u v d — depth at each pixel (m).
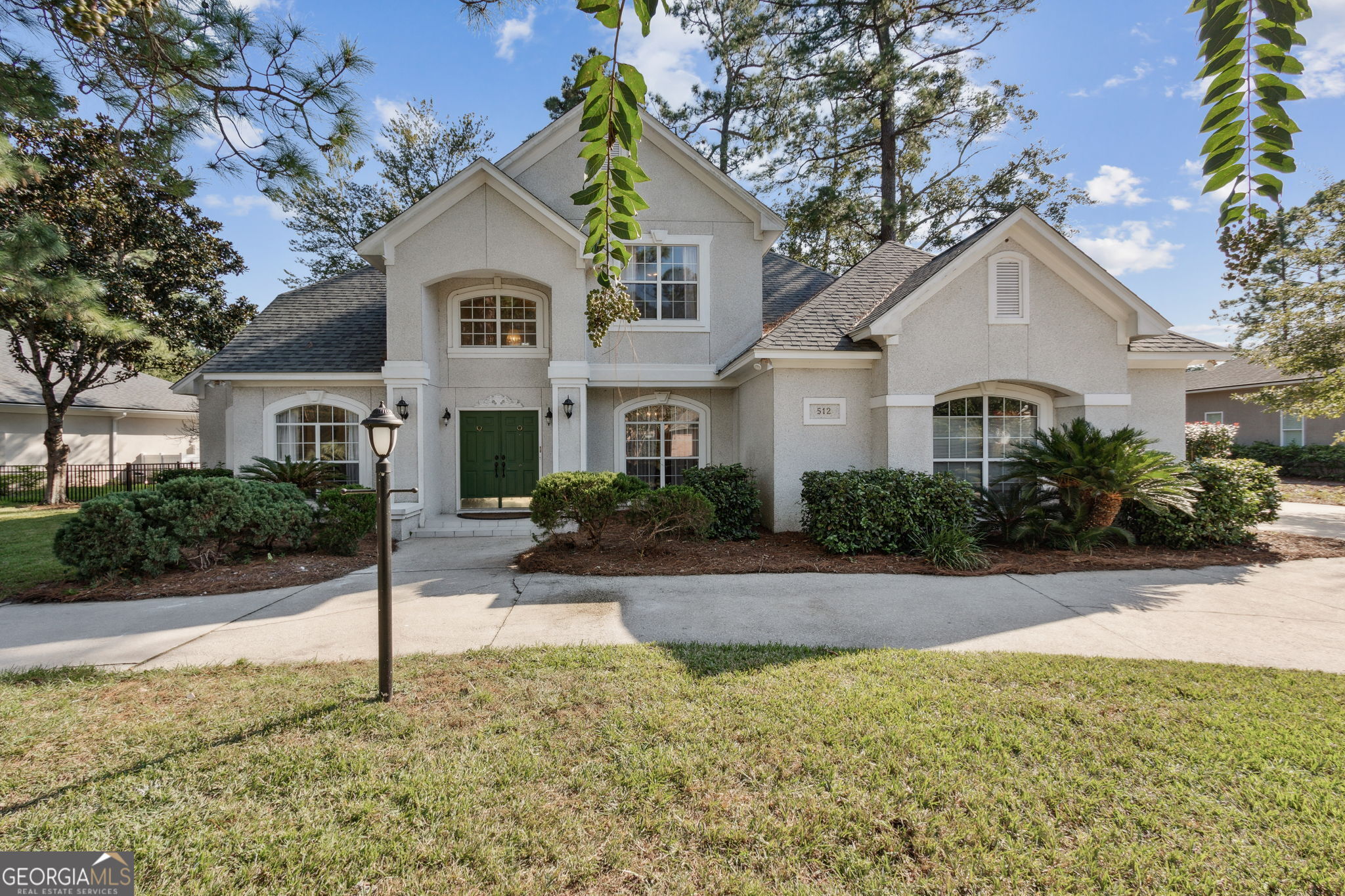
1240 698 4.11
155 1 3.00
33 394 19.80
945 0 18.64
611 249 2.05
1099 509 8.85
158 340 7.41
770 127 21.50
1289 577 7.52
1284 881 2.52
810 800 3.04
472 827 2.85
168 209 18.20
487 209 11.61
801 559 8.53
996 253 9.80
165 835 2.80
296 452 12.38
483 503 14.56
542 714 3.92
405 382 11.55
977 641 5.36
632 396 12.92
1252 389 22.80
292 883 2.53
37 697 4.20
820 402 10.41
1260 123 1.52
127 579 7.43
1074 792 3.09
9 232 5.71
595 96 1.76
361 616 6.17
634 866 2.62
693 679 4.42
